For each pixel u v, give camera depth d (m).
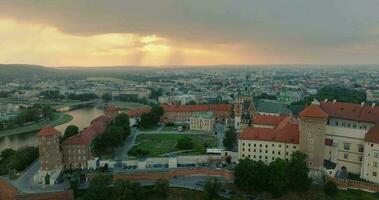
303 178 197.25
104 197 195.50
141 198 198.50
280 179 195.75
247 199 197.50
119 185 199.25
